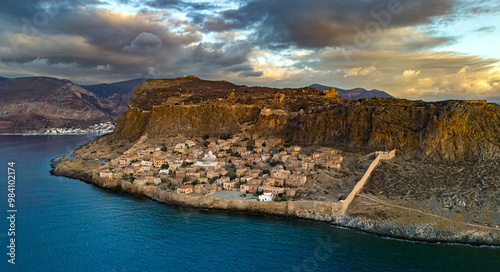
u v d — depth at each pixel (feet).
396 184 554.46
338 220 492.13
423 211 488.44
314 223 495.82
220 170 652.07
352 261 397.60
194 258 407.03
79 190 652.07
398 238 453.58
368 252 417.08
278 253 415.85
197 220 504.43
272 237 453.58
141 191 611.47
